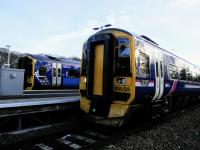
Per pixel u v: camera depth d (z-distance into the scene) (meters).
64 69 18.03
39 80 16.00
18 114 6.66
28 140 5.89
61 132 6.77
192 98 17.03
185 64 13.12
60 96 9.81
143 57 7.56
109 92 7.07
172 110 11.88
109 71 7.11
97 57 7.55
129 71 6.92
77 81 19.38
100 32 7.81
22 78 10.11
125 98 6.91
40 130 7.16
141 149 5.68
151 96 8.07
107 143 5.89
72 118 8.68
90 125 7.93
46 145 5.81
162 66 9.19
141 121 8.48
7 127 7.18
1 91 9.30
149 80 7.81
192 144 6.36
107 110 7.27
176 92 11.31
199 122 9.69
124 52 7.11
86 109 7.87
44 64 16.41
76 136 6.72
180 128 8.09
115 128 7.68
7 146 5.41
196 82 16.39
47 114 7.93
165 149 5.80
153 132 7.25
